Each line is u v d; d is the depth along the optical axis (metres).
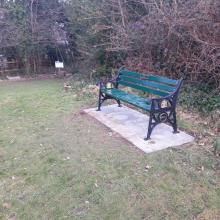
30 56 12.45
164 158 4.02
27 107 6.95
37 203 3.23
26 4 11.77
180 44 6.62
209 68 5.85
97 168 3.86
